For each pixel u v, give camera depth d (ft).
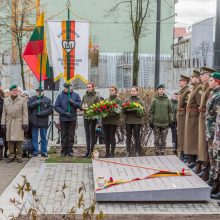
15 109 42.65
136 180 31.45
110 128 42.91
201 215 26.55
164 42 122.52
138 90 46.11
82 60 45.68
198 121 36.47
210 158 30.91
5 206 27.86
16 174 37.78
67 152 45.27
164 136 43.60
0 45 108.17
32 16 104.01
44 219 23.47
